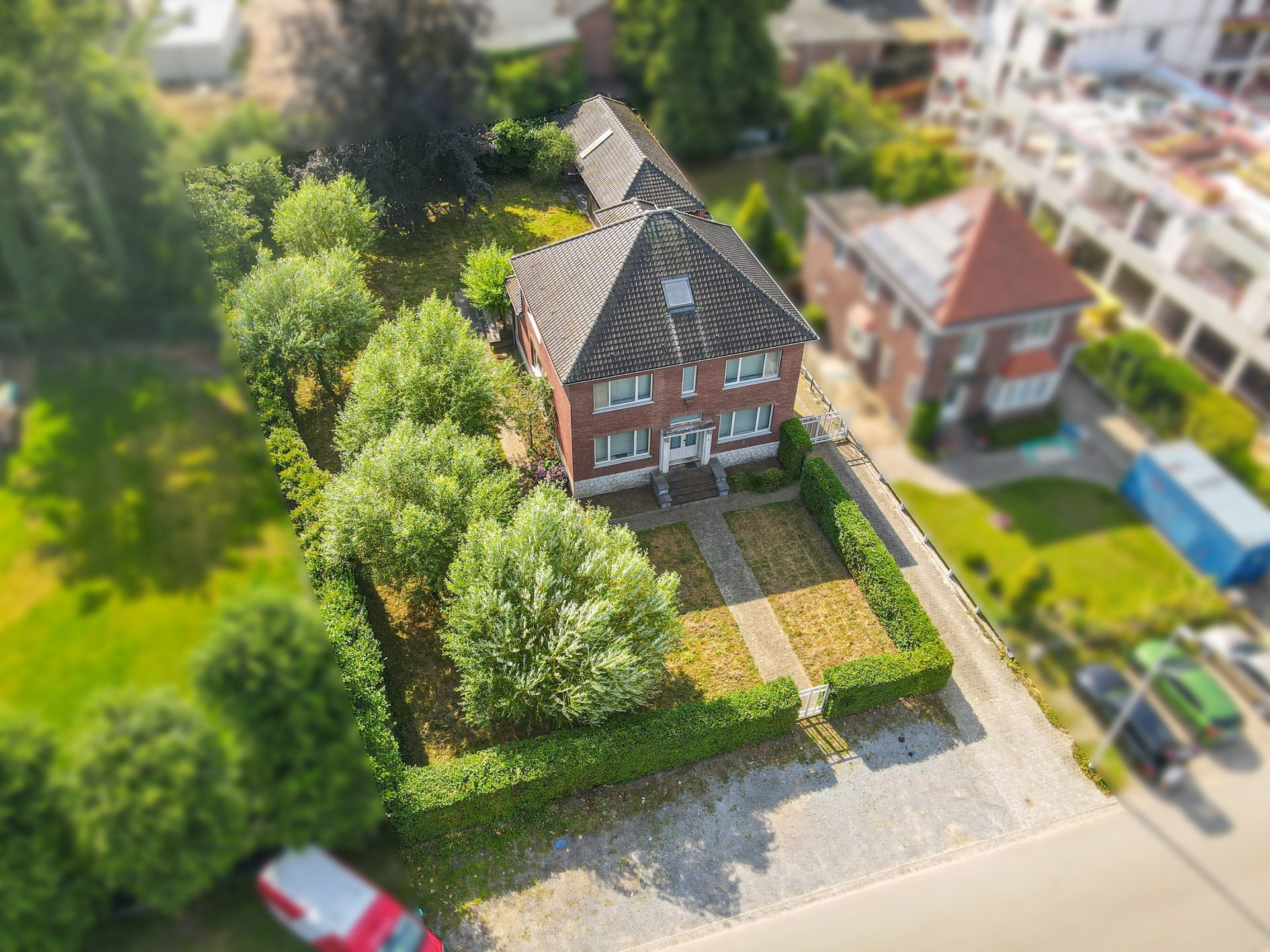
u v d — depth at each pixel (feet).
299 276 85.81
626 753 58.75
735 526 79.36
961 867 56.08
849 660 68.49
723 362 75.25
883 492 79.20
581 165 87.71
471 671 59.21
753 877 56.13
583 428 75.46
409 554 65.16
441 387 76.74
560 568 60.80
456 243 108.78
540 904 54.75
